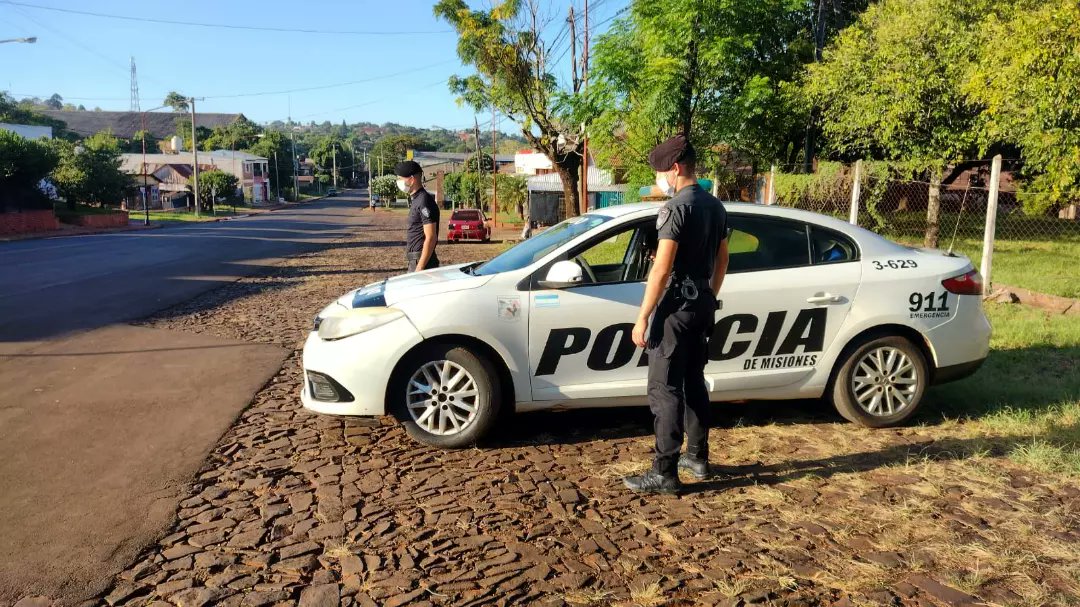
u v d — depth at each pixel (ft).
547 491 12.28
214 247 77.77
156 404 17.44
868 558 9.90
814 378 14.99
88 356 22.76
